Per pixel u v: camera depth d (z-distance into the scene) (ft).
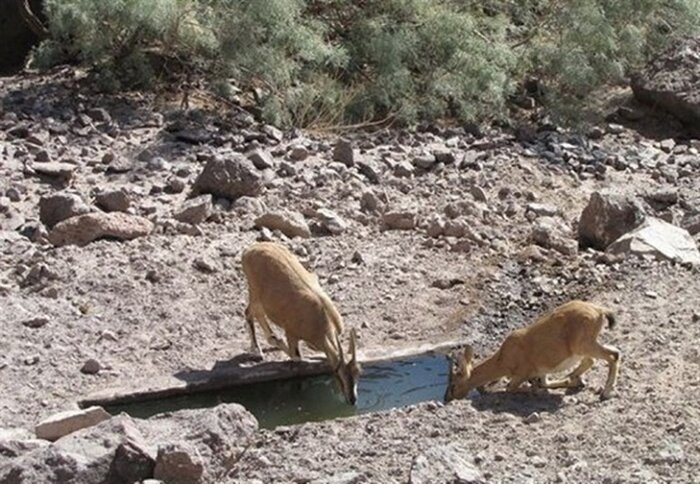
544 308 41.22
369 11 60.03
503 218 47.42
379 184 49.42
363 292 41.73
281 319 36.63
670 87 58.23
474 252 44.65
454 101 57.47
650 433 31.48
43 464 28.40
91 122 52.90
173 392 36.09
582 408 33.27
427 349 38.81
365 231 45.68
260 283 36.86
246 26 55.36
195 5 56.90
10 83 56.95
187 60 57.98
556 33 61.62
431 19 58.34
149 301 40.29
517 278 43.04
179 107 55.01
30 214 45.65
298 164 50.34
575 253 44.70
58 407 34.88
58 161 49.37
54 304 39.70
